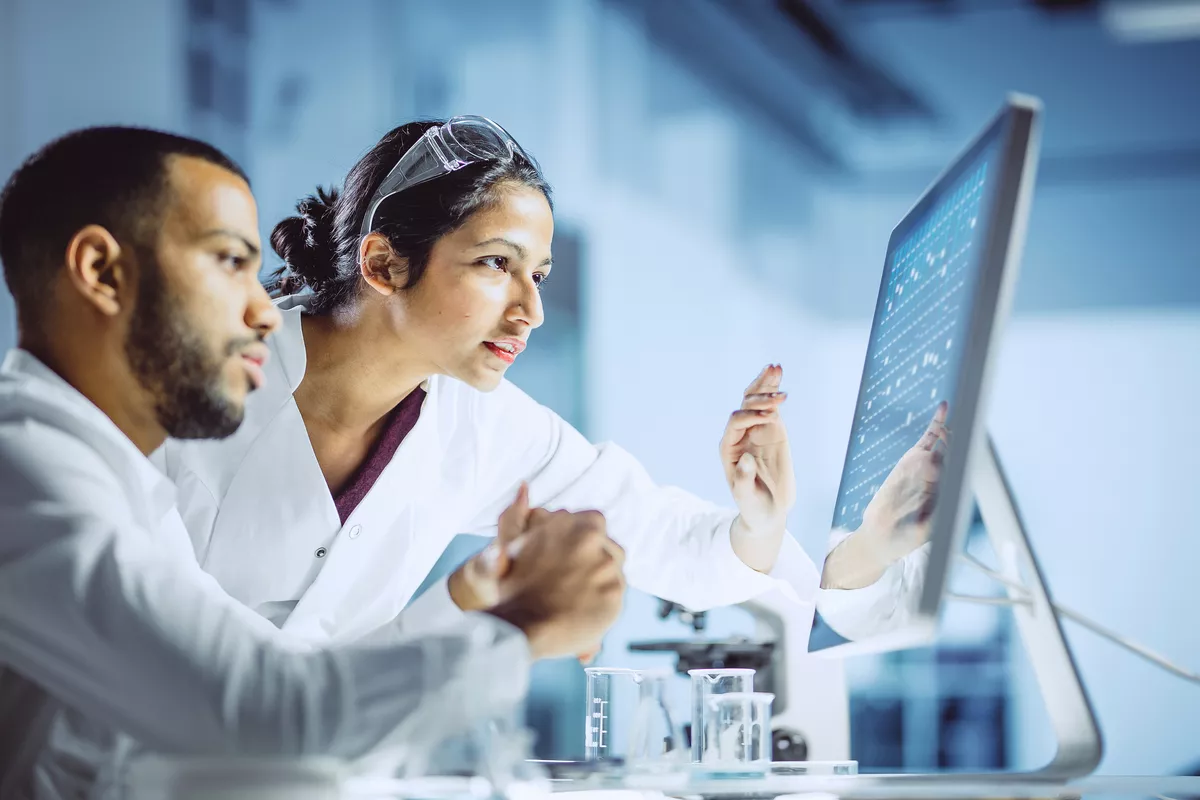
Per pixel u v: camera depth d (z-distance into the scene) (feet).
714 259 22.36
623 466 5.62
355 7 17.02
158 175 3.04
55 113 14.46
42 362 3.08
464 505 5.57
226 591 4.99
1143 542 22.13
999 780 3.19
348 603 5.17
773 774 3.80
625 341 21.20
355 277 4.98
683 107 22.15
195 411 3.11
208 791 2.46
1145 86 22.82
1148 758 20.57
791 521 22.30
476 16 20.20
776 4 21.48
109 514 2.77
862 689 19.30
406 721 2.62
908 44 23.34
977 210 3.00
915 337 3.50
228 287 3.10
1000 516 3.43
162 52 14.90
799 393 22.99
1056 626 3.27
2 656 2.74
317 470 4.97
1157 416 22.58
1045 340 23.26
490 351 4.88
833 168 24.12
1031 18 22.99
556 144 20.53
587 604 2.93
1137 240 23.07
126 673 2.59
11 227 3.08
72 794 2.93
